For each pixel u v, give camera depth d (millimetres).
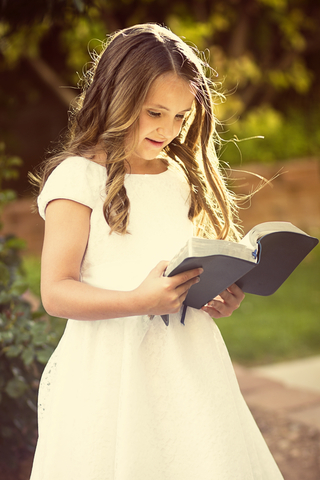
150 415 1469
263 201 9320
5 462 2389
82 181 1476
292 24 10070
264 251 1433
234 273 1334
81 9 2312
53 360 1617
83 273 1534
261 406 3412
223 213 1766
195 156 1776
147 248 1541
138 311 1332
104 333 1503
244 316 5770
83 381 1489
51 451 1484
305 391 3658
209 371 1531
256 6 9609
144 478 1426
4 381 2324
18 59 9398
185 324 1570
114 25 8711
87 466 1430
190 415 1478
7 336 2211
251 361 4508
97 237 1487
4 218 8344
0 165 3053
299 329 5219
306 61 11438
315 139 10297
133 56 1461
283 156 9812
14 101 5766
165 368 1507
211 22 9484
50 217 1464
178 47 1492
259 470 1575
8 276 2434
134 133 1492
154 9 9688
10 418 2359
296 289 6746
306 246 1447
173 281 1311
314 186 9789
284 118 11102
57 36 10539
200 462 1450
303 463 2730
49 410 1540
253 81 9969
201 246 1265
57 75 10656
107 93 1516
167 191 1639
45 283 1415
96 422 1446
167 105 1451
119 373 1478
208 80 1751
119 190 1491
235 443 1477
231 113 9445
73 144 1564
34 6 2619
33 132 11266
